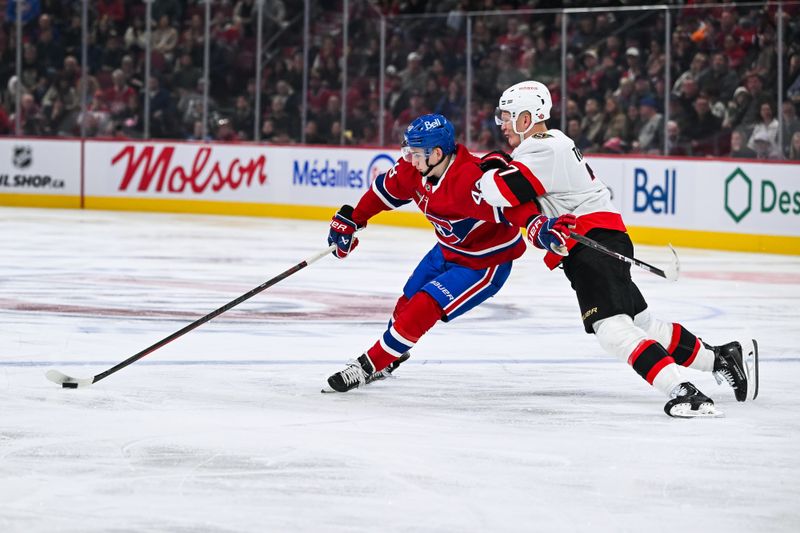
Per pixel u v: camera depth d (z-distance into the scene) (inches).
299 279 554.9
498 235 286.2
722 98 781.3
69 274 558.6
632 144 817.5
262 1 955.3
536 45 854.5
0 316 422.3
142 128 1003.9
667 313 466.9
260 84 963.3
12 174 1019.9
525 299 498.0
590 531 192.1
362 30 926.4
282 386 308.7
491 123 879.7
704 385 318.0
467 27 882.8
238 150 969.5
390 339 293.9
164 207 992.2
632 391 309.6
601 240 274.5
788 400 299.4
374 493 211.5
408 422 270.1
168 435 252.7
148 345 367.9
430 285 290.4
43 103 1017.5
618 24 819.4
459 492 213.0
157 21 989.8
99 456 234.2
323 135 944.9
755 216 727.1
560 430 264.1
